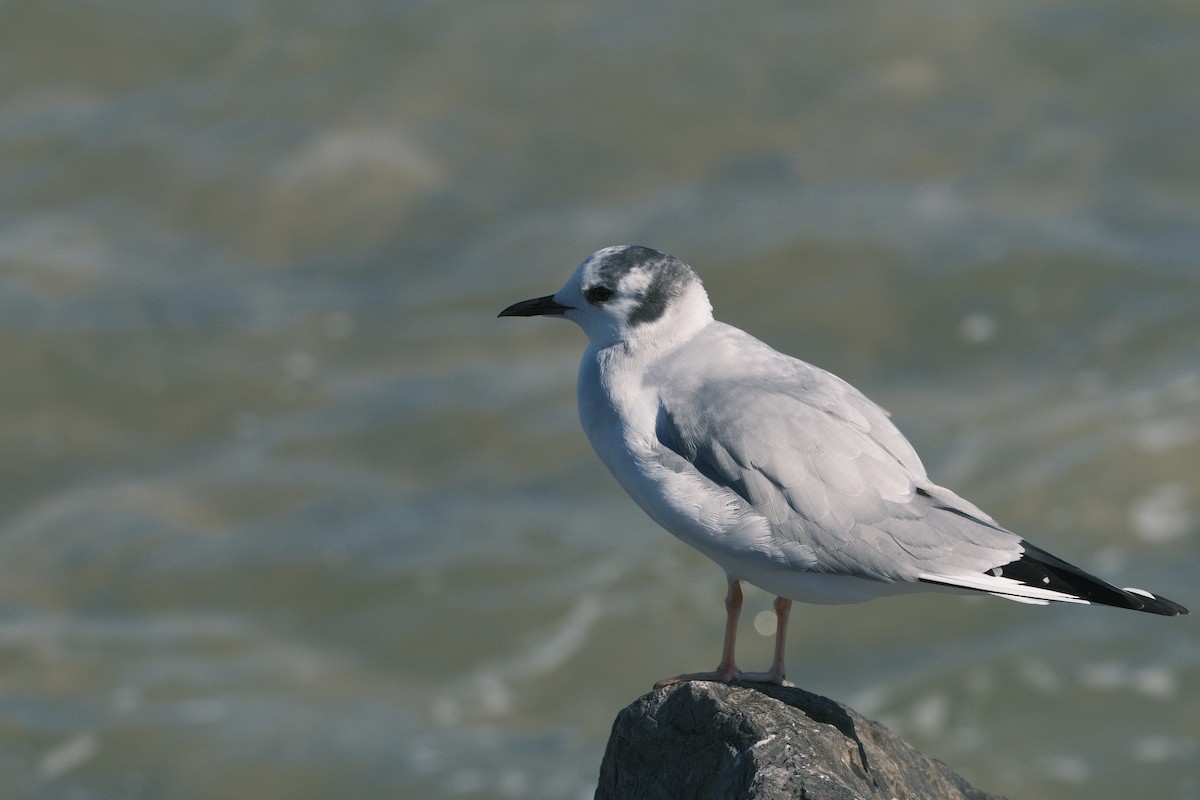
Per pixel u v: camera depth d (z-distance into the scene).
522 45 24.95
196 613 17.39
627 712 8.00
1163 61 24.34
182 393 20.23
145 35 25.55
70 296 21.62
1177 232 21.66
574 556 17.83
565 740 15.70
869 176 22.73
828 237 21.50
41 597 17.62
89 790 15.31
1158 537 17.28
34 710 16.11
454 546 17.95
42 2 26.02
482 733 15.80
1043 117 23.56
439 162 23.17
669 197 22.56
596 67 24.44
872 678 16.31
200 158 23.44
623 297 8.30
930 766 8.16
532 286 21.31
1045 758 15.26
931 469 18.28
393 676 16.58
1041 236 21.48
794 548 7.66
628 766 7.96
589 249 21.67
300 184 22.95
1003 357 20.00
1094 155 22.97
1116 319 20.41
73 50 25.47
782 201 22.25
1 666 16.62
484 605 17.31
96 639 17.06
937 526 7.66
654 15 25.33
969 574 7.54
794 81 24.09
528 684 16.42
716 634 16.86
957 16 25.06
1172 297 20.61
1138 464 18.14
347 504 18.62
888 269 21.03
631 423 8.08
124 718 16.03
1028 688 16.06
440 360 20.56
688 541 8.05
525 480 18.91
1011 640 16.70
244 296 21.70
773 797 7.04
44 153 23.86
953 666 16.39
